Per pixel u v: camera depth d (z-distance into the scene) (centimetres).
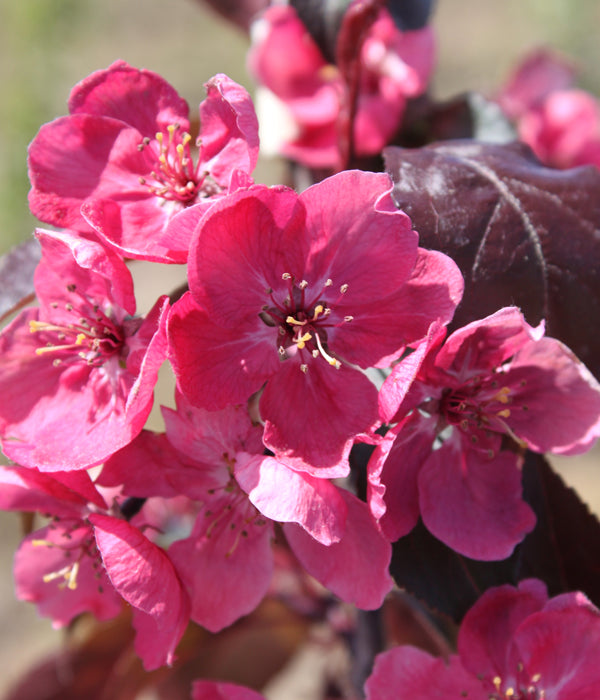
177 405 18
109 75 19
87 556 21
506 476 19
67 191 19
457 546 18
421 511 18
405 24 24
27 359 20
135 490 19
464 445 19
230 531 19
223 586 19
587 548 19
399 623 24
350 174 18
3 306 21
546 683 19
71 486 18
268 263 18
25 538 21
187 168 20
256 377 18
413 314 18
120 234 19
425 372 18
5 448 18
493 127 24
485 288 19
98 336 19
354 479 19
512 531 19
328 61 23
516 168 20
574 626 18
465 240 19
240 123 18
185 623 18
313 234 18
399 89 25
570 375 19
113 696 25
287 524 18
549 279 19
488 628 19
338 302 18
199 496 19
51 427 19
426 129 25
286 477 17
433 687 19
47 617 22
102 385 19
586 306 19
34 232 18
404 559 19
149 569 18
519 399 19
